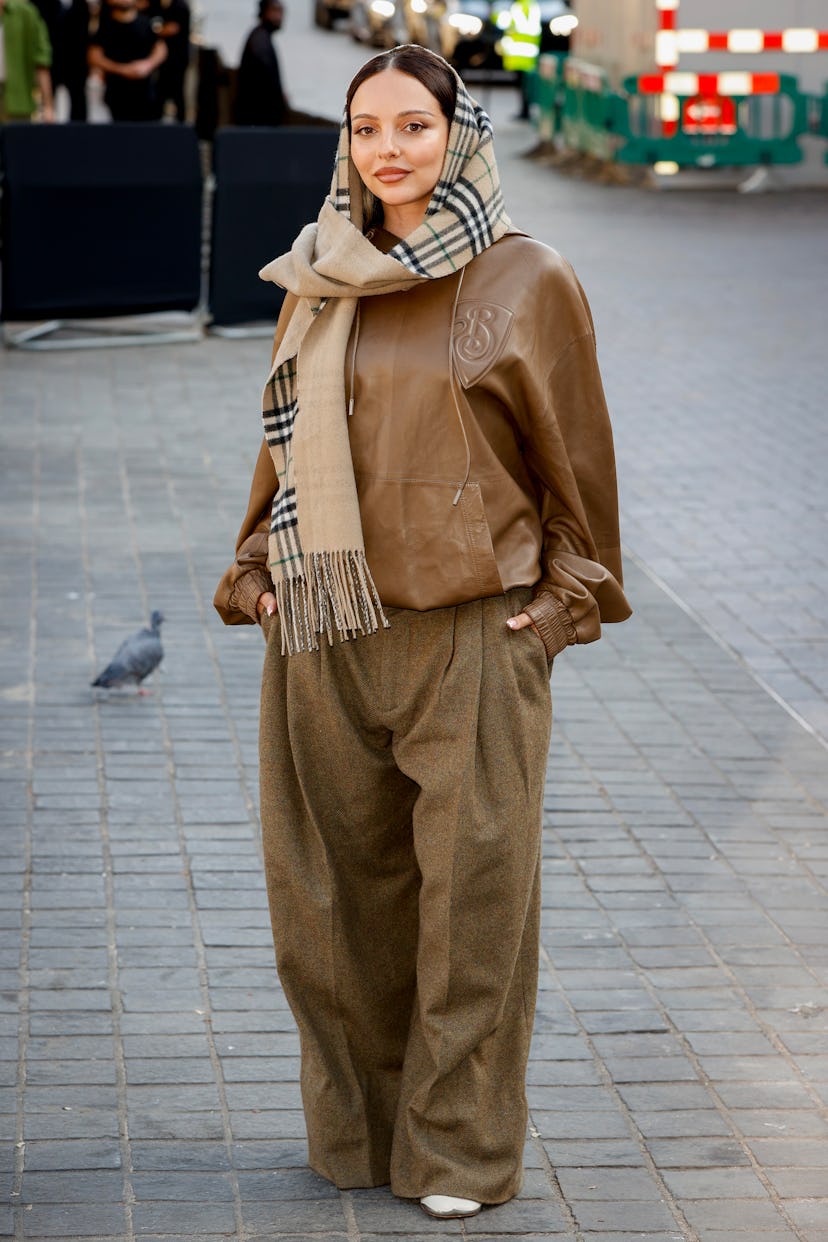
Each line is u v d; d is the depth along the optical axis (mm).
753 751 6516
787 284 16562
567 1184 3799
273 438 3500
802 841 5746
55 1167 3771
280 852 3533
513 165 24500
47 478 9820
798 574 8672
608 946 4969
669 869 5496
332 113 25812
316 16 41594
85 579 8125
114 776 6000
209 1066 4223
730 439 11258
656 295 15906
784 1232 3656
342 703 3473
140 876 5250
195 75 24828
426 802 3422
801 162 22578
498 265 3354
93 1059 4230
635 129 22578
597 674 7305
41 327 13969
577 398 3492
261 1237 3551
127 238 13484
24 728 6395
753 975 4836
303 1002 3658
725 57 22141
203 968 4711
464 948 3455
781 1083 4273
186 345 13797
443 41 30859
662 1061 4359
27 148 13016
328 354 3346
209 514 9266
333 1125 3686
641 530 9328
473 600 3398
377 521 3367
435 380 3299
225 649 7344
